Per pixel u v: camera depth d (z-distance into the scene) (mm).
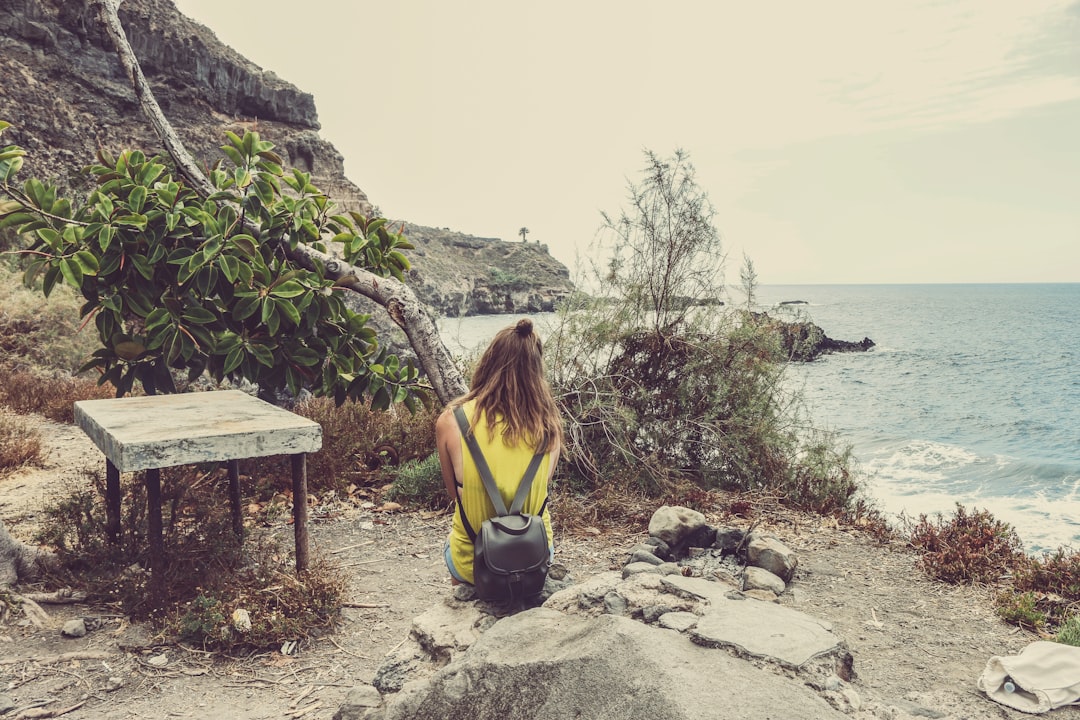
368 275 6418
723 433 7160
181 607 3854
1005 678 3338
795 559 5020
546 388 2912
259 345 5859
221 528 4496
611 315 7441
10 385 10453
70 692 3115
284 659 3584
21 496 5984
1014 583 4809
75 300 13508
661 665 1918
